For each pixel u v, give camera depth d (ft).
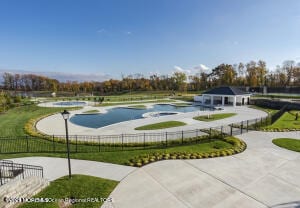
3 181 30.37
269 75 278.26
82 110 119.34
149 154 42.98
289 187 29.94
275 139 54.80
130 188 29.81
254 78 253.24
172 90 306.76
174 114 102.17
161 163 38.81
